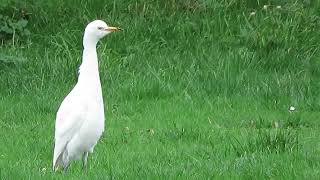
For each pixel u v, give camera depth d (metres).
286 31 17.34
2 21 17.67
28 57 16.88
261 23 17.56
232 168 10.41
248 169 10.30
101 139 12.63
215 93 15.22
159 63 16.36
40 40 17.59
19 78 15.87
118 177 10.01
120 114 14.30
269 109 14.42
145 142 12.55
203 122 13.69
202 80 15.62
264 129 12.90
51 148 12.16
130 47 17.02
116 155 11.66
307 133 12.90
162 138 12.72
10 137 12.95
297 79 15.70
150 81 15.46
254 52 16.72
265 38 17.05
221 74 15.70
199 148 11.95
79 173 10.45
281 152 11.37
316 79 15.97
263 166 10.45
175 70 16.02
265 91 15.04
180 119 13.75
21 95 15.23
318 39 17.48
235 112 14.14
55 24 17.97
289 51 16.81
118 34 17.30
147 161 11.21
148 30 17.58
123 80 15.78
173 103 14.76
